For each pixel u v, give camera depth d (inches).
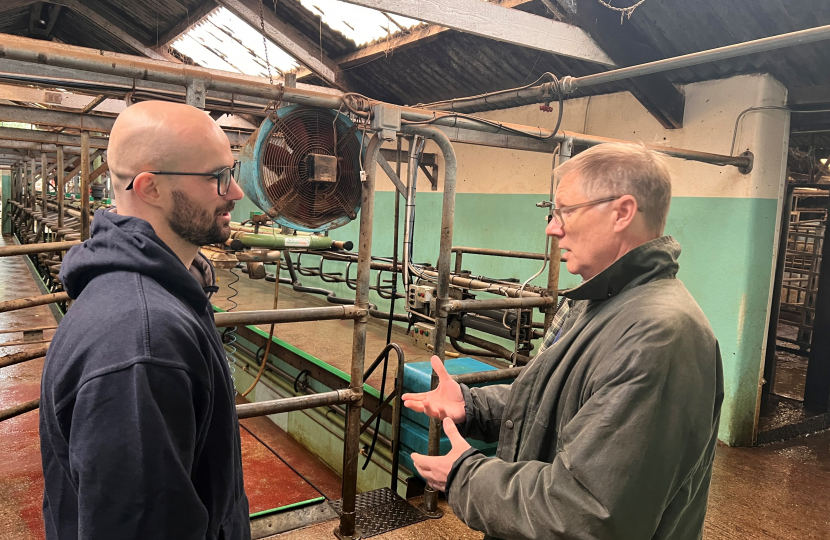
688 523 40.4
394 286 112.7
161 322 31.2
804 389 197.6
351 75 207.6
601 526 33.5
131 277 33.0
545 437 41.9
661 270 40.5
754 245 143.1
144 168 35.0
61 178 234.7
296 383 165.6
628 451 33.7
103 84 93.7
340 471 146.7
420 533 98.0
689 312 37.4
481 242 209.0
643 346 35.3
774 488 127.0
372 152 86.3
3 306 94.6
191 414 31.9
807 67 134.6
